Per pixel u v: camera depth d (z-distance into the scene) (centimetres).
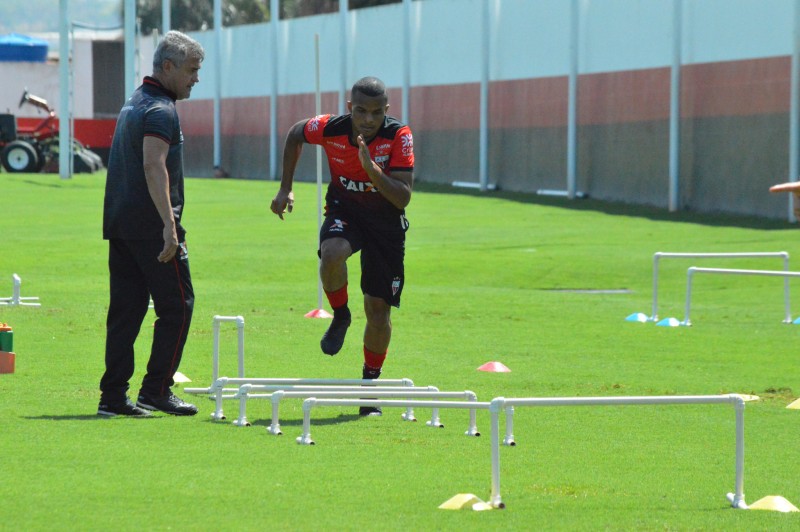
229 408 2206
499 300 4450
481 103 10769
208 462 1709
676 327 3744
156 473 1627
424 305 4234
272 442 1870
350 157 2077
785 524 1427
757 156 8212
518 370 2773
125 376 2062
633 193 9381
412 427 2062
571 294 4791
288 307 4066
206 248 6219
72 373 2539
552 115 10206
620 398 1492
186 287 2081
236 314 3809
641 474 1725
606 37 9606
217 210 8656
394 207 2119
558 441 1967
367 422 2100
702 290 5028
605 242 6612
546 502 1527
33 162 12688
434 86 11625
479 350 3114
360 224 2136
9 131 12731
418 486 1598
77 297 4169
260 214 8362
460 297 4528
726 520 1446
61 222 7575
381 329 2203
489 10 10781
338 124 2083
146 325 3378
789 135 7900
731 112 8431
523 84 10538
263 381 2078
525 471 1722
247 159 13850
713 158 8619
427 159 11825
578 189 9981
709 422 2181
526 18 10450
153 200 1978
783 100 7962
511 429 1925
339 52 12312
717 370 2858
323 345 2177
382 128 2066
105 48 17162
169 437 1888
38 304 3838
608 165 9662
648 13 9150
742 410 1527
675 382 2648
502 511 1466
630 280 5347
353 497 1522
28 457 1708
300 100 12962
